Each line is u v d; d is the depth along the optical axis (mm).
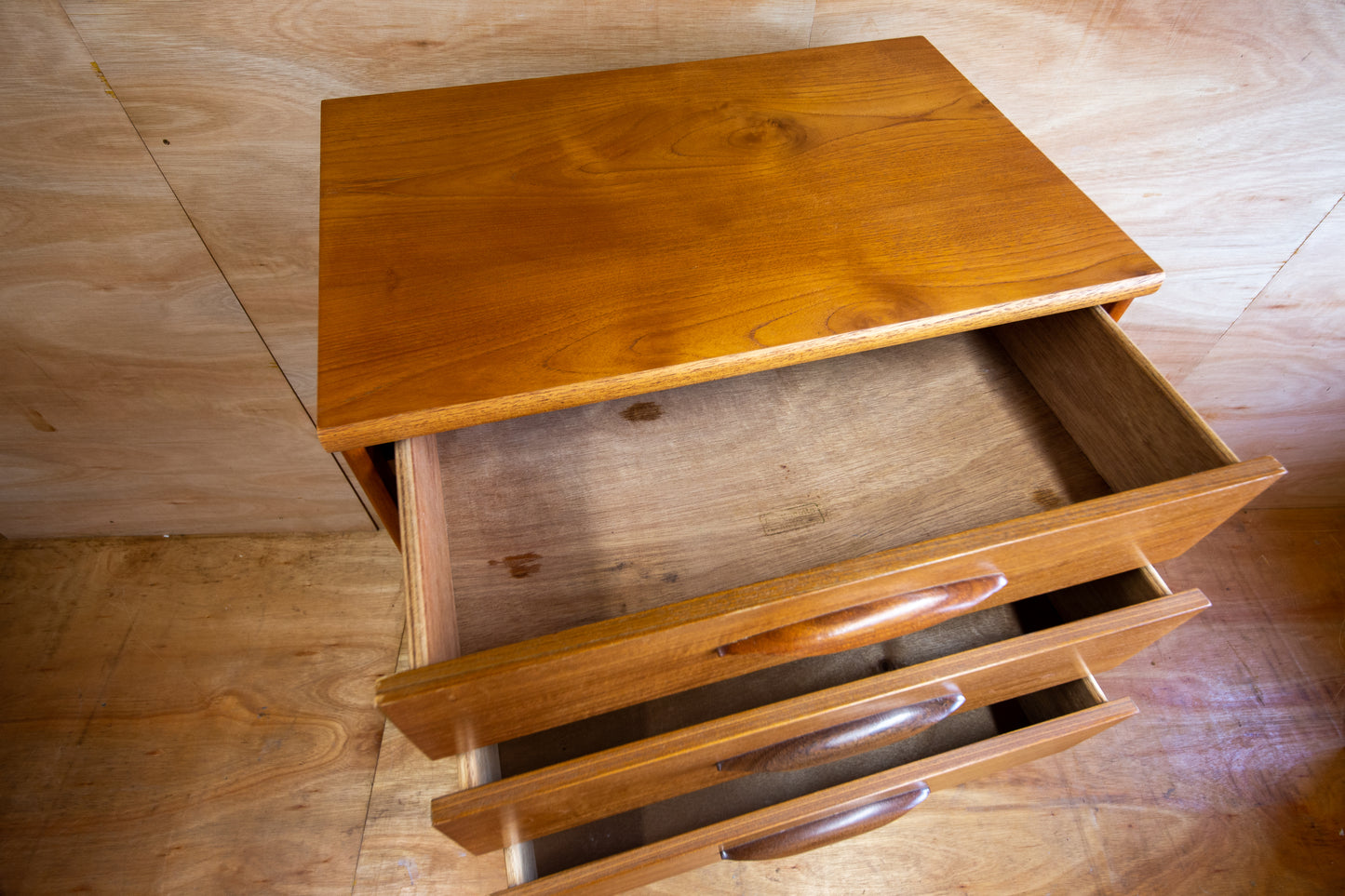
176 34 771
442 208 645
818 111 741
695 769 578
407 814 1146
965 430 716
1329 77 950
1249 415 1439
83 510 1351
